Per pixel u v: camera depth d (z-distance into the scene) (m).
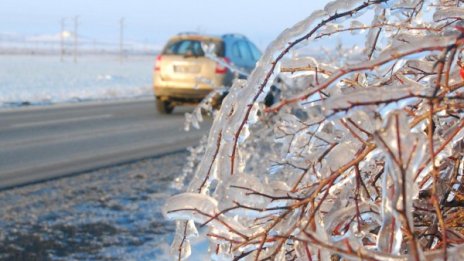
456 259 1.38
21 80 30.81
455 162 1.76
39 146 10.35
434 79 1.78
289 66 1.99
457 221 1.83
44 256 5.07
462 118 1.59
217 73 14.05
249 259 1.75
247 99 1.76
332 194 1.82
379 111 1.29
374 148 1.55
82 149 10.16
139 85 32.16
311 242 1.43
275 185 1.75
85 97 21.47
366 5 1.72
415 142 1.27
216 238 1.76
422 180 1.71
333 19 1.73
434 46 1.32
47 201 6.76
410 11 2.15
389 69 1.75
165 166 8.80
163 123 13.73
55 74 37.81
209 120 13.50
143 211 6.42
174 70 14.45
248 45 15.49
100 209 6.49
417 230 1.82
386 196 1.36
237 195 1.67
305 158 2.01
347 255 1.36
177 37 14.86
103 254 5.15
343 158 1.71
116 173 8.28
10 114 15.15
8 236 5.54
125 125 13.33
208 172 1.80
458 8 1.87
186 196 1.72
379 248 1.37
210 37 14.49
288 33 1.74
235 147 1.74
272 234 1.68
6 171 8.31
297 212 1.64
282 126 2.37
